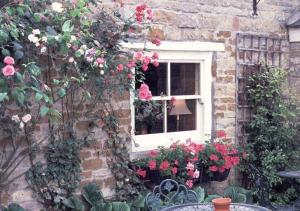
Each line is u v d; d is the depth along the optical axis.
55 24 4.82
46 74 5.11
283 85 7.11
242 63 6.96
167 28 6.14
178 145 5.95
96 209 5.25
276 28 7.40
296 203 6.40
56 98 5.17
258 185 6.25
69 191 5.30
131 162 5.79
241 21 6.94
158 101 6.21
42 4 4.84
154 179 5.80
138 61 5.46
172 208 4.25
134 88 5.71
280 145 6.95
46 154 5.18
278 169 6.86
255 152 6.99
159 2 6.06
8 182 4.95
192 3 6.38
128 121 5.80
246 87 7.03
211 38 6.59
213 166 6.03
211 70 6.62
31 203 5.12
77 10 4.80
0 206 4.89
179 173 5.84
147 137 6.11
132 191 5.72
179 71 6.43
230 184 6.76
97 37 5.20
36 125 5.11
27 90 4.66
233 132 6.88
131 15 5.81
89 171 5.51
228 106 6.82
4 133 4.89
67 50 4.72
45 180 5.15
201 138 6.58
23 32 4.52
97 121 5.54
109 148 5.66
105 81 5.35
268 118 6.99
